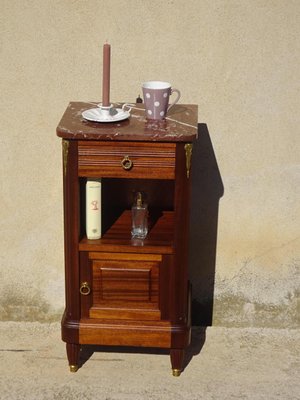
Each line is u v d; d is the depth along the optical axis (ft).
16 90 10.07
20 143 10.30
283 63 9.84
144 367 10.10
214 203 10.48
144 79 10.01
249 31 9.75
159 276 9.34
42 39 9.87
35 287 10.93
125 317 9.53
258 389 9.70
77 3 9.73
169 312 9.50
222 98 10.02
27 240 10.71
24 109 10.16
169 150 8.73
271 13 9.66
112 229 9.64
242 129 10.14
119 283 9.39
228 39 9.79
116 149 8.75
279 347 10.61
